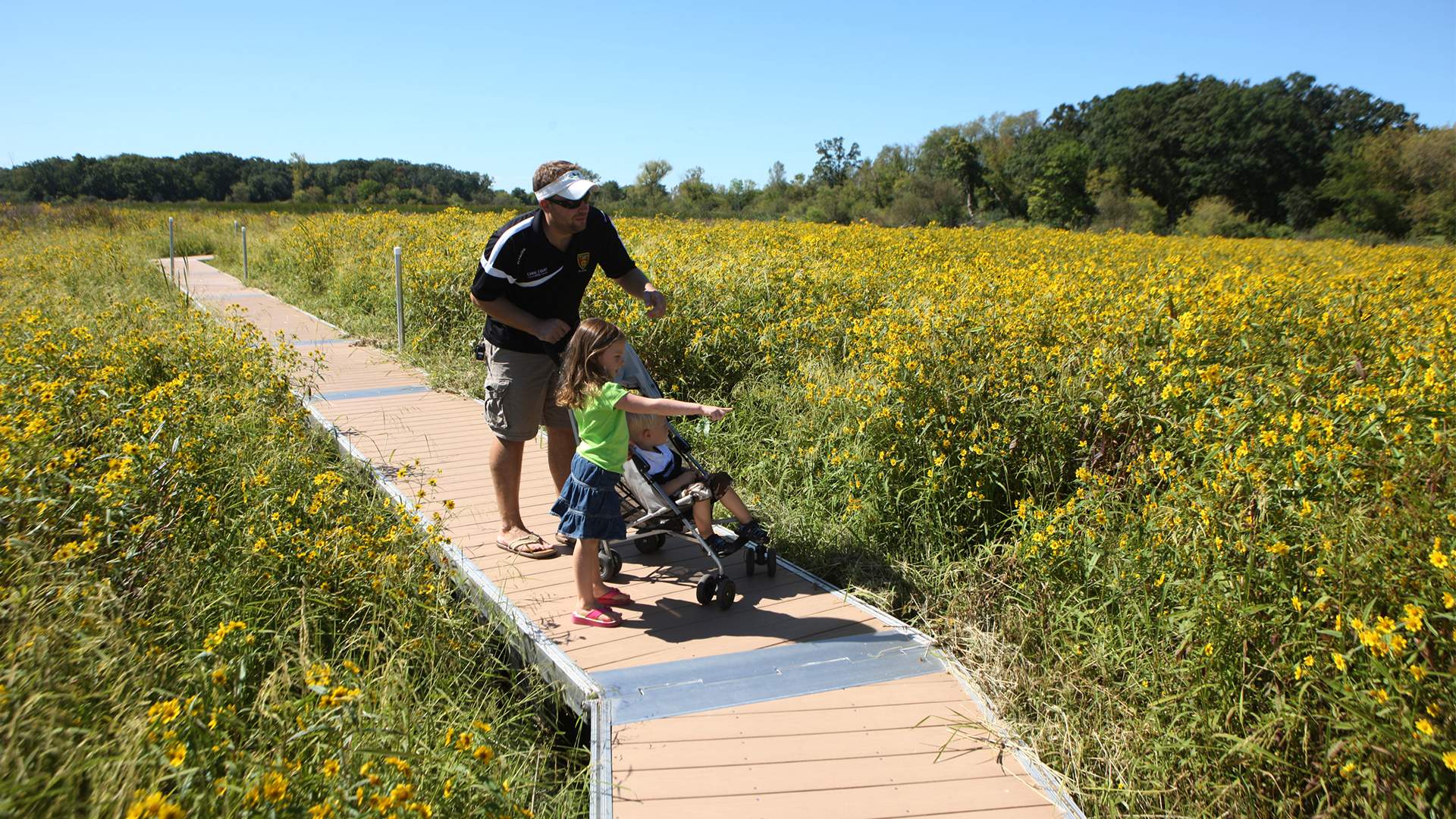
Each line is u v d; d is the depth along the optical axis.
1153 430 4.79
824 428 6.27
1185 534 3.62
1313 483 3.50
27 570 3.39
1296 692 3.02
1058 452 5.05
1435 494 3.15
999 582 4.23
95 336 7.78
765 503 5.62
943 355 5.64
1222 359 5.39
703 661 3.82
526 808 2.91
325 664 3.05
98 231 24.33
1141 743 3.21
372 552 4.08
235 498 4.63
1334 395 4.61
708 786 3.05
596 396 4.01
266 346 7.86
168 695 2.88
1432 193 55.91
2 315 9.07
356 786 2.39
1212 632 3.20
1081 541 4.19
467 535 5.06
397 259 9.93
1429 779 2.61
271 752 2.55
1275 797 2.96
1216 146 81.44
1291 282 8.78
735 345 8.02
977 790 3.06
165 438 4.79
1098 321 6.08
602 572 4.58
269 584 3.80
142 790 2.25
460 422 7.32
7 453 4.00
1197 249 17.75
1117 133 89.12
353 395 8.17
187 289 14.02
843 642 4.02
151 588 3.64
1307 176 80.81
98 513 3.84
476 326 9.80
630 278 4.93
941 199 73.25
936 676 3.79
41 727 2.47
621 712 3.45
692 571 4.74
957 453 5.18
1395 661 2.70
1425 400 3.90
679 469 4.67
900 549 5.05
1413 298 8.52
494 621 4.08
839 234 17.36
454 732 3.03
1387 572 2.89
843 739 3.32
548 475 6.09
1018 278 9.02
